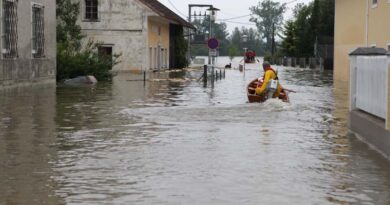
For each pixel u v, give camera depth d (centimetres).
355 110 1260
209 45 3766
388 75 984
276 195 723
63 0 4516
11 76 2411
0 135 1196
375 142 1057
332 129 1303
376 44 2948
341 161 934
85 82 3138
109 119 1477
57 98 2138
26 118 1496
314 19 7731
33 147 1054
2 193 728
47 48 2872
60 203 685
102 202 689
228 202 690
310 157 964
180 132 1237
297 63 8088
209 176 821
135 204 681
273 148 1043
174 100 2073
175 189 748
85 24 4809
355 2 3478
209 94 2388
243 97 2217
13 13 2428
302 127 1329
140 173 839
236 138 1155
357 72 1258
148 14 4806
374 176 829
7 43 2398
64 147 1055
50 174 833
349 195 726
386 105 1003
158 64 5431
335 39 4053
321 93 2523
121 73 4606
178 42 6281
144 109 1728
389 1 2711
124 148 1042
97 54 3581
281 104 1819
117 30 4822
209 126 1331
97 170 859
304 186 768
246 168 873
